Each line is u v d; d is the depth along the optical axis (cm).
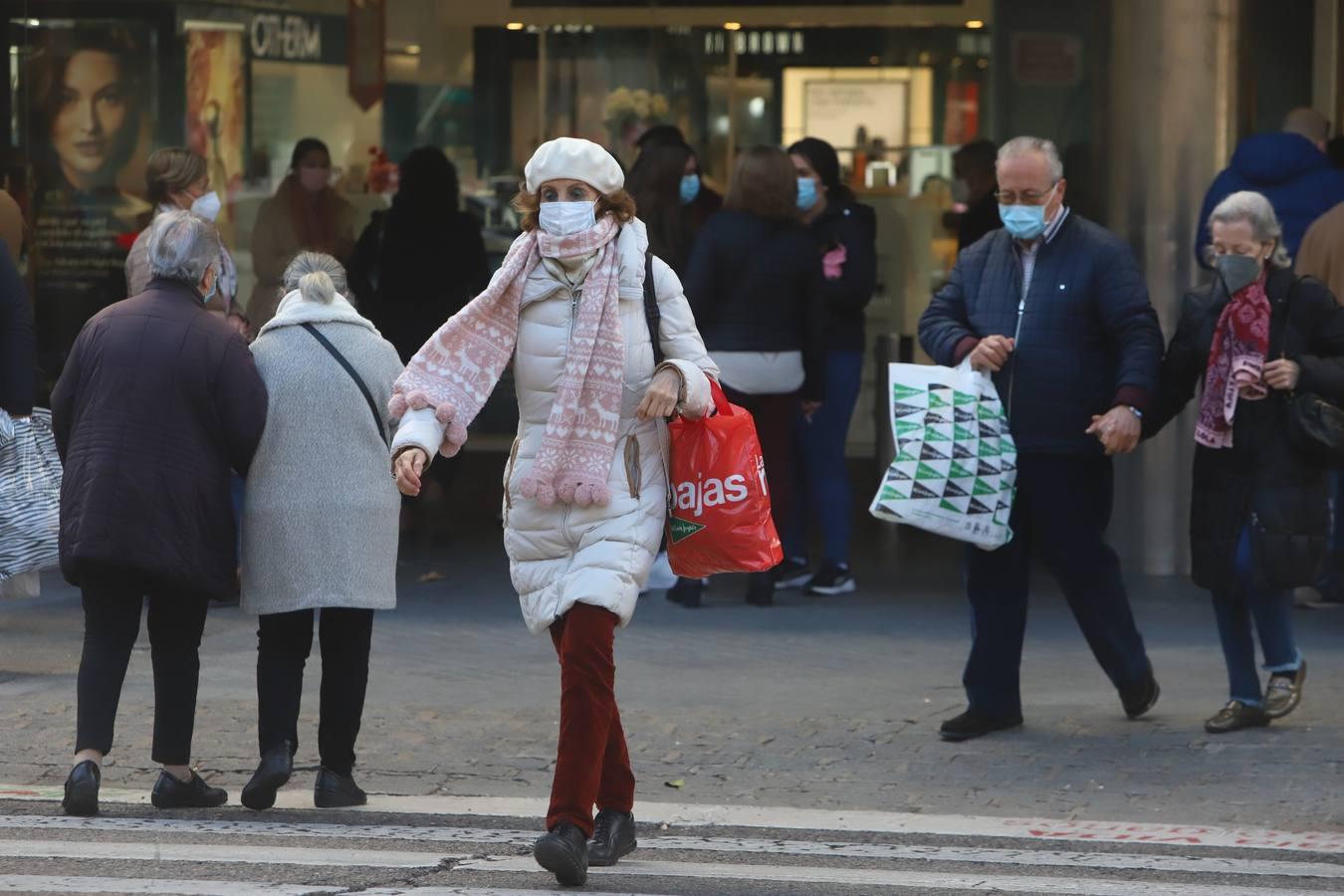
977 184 3894
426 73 4975
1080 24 3984
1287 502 2311
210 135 4709
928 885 1805
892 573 3719
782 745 2405
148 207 4544
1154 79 3581
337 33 4891
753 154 3203
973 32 4697
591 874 1828
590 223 1766
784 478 3278
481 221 5016
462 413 1783
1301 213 3250
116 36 4566
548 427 1766
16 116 4484
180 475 2028
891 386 2344
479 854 1916
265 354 2083
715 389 1816
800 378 3244
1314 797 2161
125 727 2472
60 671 2819
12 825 2006
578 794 1758
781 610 3334
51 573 3656
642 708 2602
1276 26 4331
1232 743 2381
